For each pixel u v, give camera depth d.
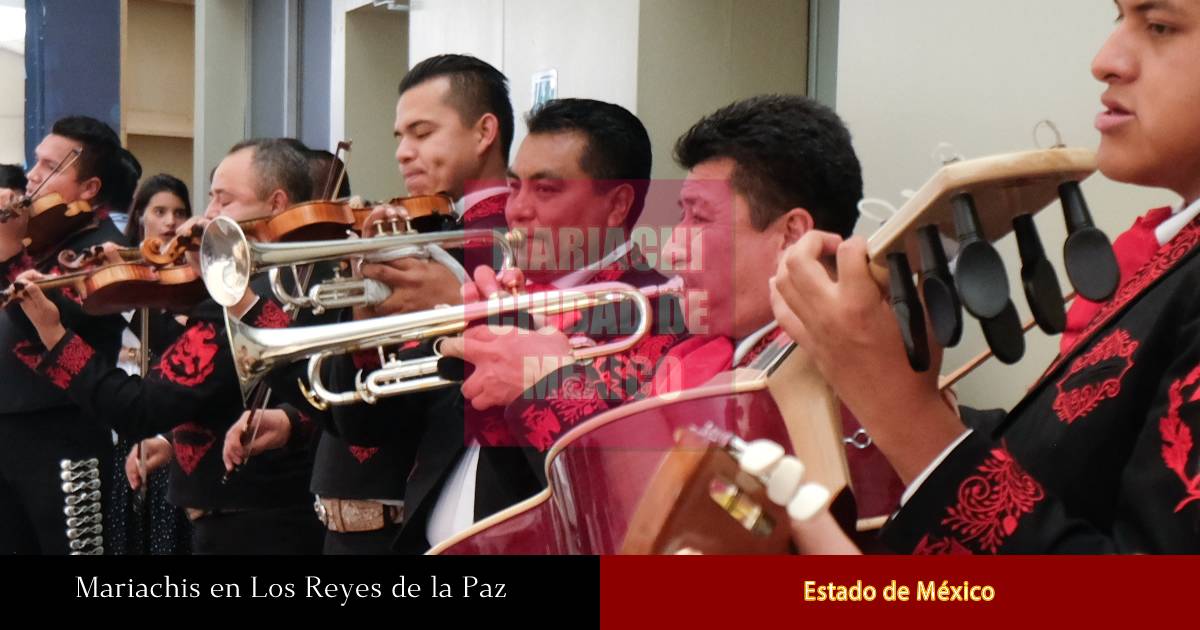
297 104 7.73
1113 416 1.23
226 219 2.34
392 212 2.50
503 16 4.79
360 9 6.66
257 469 3.36
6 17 9.38
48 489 3.83
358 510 2.81
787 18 4.10
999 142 2.66
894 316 1.07
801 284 1.08
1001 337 0.94
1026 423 1.33
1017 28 2.62
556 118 2.42
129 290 3.25
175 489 3.43
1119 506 1.15
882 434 1.10
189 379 3.27
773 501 0.99
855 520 1.15
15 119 9.46
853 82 3.03
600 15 4.14
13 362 3.81
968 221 0.95
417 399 2.59
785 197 1.77
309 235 2.98
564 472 1.22
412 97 3.05
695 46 4.00
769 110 1.81
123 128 8.47
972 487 1.11
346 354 2.64
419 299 2.42
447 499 2.41
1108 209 2.36
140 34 8.61
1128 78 1.26
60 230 4.02
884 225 1.02
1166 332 1.22
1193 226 1.30
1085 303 1.60
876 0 2.96
